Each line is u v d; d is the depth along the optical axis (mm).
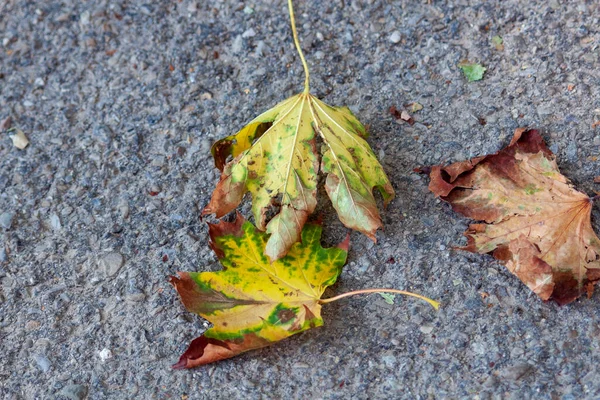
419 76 705
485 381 621
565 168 665
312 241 651
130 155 702
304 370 632
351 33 723
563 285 630
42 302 663
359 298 648
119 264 669
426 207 666
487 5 717
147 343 646
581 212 635
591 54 693
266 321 628
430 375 625
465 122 686
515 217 643
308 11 732
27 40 749
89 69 735
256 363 635
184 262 666
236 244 645
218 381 633
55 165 705
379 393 624
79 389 638
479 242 646
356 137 657
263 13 736
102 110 719
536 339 628
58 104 725
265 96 711
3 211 692
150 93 721
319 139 680
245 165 647
